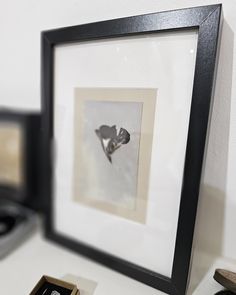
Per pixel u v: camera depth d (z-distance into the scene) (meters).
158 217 0.49
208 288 0.49
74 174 0.59
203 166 0.43
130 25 0.45
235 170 0.50
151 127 0.47
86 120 0.55
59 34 0.53
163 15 0.42
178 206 0.47
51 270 0.54
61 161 0.60
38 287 0.46
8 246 0.60
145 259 0.51
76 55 0.53
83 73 0.53
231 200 0.52
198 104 0.41
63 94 0.57
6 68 0.71
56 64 0.57
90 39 0.50
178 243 0.46
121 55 0.48
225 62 0.46
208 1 0.45
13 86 0.72
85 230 0.59
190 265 0.46
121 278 0.52
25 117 0.69
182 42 0.42
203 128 0.41
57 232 0.63
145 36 0.45
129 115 0.49
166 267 0.49
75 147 0.58
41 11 0.61
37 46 0.64
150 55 0.45
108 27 0.47
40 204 0.75
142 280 0.50
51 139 0.60
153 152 0.48
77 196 0.59
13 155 0.74
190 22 0.40
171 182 0.47
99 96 0.52
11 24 0.66
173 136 0.46
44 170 0.64
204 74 0.40
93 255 0.56
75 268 0.55
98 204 0.56
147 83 0.46
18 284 0.50
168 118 0.46
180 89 0.44
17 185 0.76
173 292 0.47
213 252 0.57
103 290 0.48
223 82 0.47
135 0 0.50
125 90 0.49
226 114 0.48
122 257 0.54
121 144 0.51
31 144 0.71
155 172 0.48
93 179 0.56
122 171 0.52
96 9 0.54
